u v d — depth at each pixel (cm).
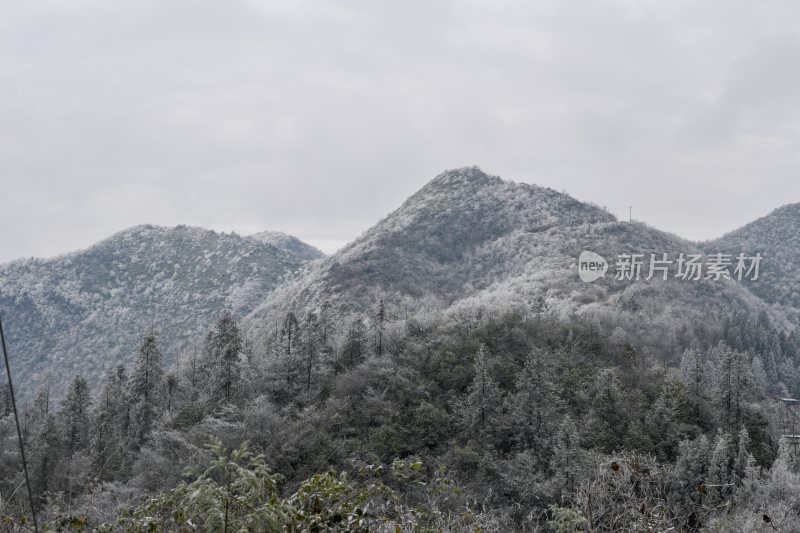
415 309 12500
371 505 620
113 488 1839
